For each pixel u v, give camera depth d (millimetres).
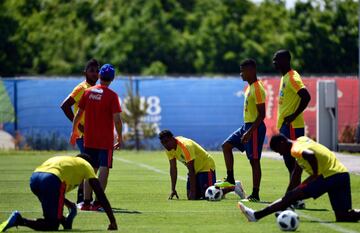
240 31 147750
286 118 38719
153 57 145250
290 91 38656
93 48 148375
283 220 31172
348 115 79125
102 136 37688
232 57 144375
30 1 153375
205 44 146000
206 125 80938
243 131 41094
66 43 149125
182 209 37969
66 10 154500
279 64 38969
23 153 75625
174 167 41938
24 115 80062
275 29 147750
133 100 80562
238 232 31188
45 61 146750
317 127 73375
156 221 34281
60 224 33406
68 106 39750
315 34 144125
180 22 150625
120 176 54188
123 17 149625
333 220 34094
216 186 41219
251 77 40438
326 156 32250
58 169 31234
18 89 80062
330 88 72875
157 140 81062
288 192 32594
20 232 31172
